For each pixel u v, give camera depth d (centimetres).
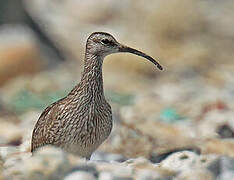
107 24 3112
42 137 1056
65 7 3228
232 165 1014
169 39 2820
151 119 1623
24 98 1970
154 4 2956
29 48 2492
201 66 2647
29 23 2764
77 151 1044
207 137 1419
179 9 2902
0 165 962
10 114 1814
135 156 1294
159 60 2653
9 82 2408
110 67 2592
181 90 2223
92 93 1049
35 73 2475
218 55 2817
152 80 2519
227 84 2347
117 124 1483
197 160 1058
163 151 1283
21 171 871
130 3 3112
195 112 1791
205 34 2983
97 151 1300
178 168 1016
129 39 2806
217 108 1825
